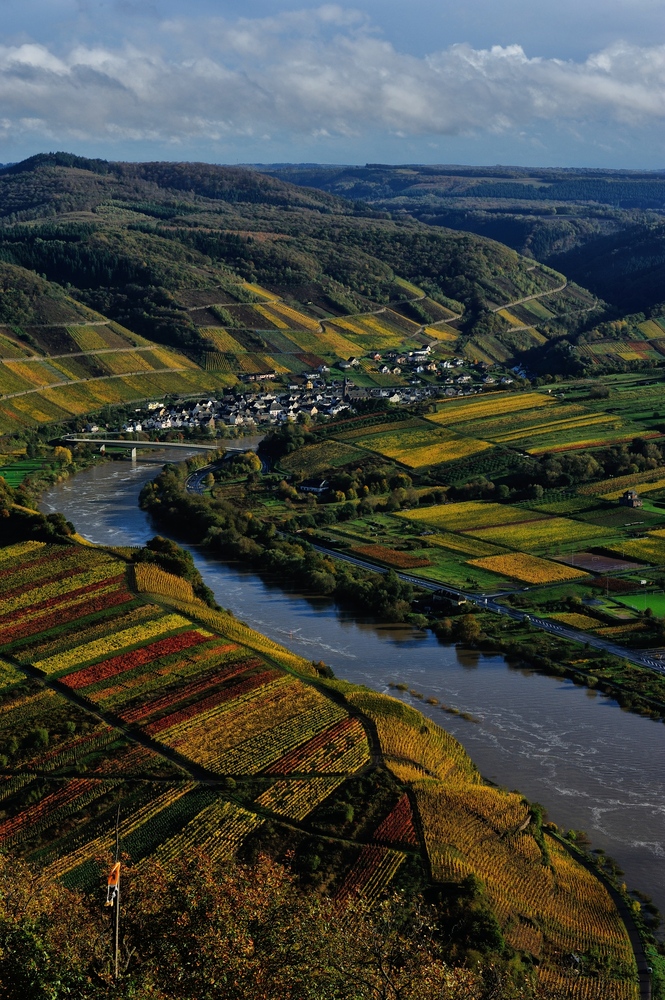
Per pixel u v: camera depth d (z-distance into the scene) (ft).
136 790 458.91
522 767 525.34
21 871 350.23
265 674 567.18
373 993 260.83
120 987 258.78
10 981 258.16
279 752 486.38
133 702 536.83
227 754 485.15
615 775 517.55
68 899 316.60
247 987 261.85
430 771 489.67
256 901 298.76
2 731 510.99
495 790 483.10
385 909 307.58
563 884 423.64
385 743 498.28
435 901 391.24
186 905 301.22
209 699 538.06
